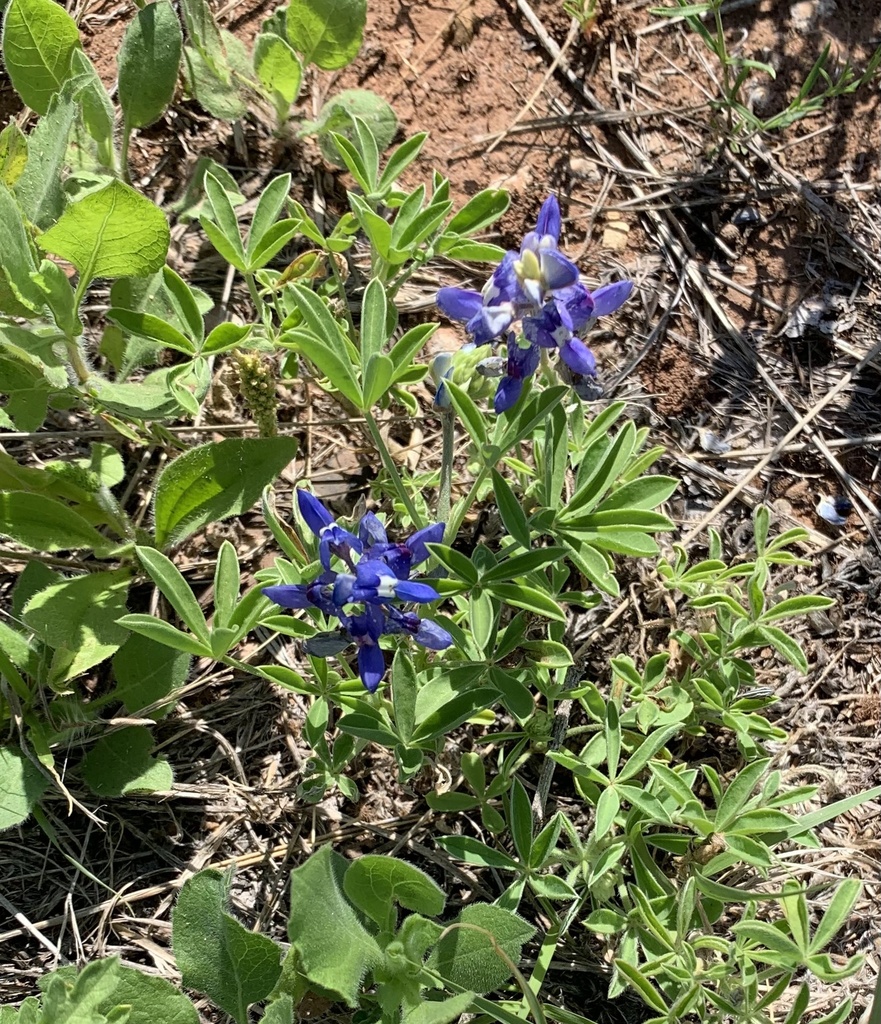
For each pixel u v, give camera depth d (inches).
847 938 12.6
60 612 11.3
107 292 14.0
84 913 11.4
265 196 12.3
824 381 15.2
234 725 12.6
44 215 11.6
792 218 15.9
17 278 10.7
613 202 15.8
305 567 11.2
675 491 14.6
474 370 10.4
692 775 11.6
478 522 13.8
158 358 13.2
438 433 14.3
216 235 12.1
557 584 12.3
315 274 14.5
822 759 13.5
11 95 14.7
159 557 9.7
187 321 11.9
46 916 11.4
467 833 12.5
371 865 9.5
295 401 14.1
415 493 13.2
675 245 15.7
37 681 11.4
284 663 12.8
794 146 16.2
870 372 15.3
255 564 13.3
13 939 11.3
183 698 12.5
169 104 14.5
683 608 13.7
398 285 13.3
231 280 14.5
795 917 10.5
